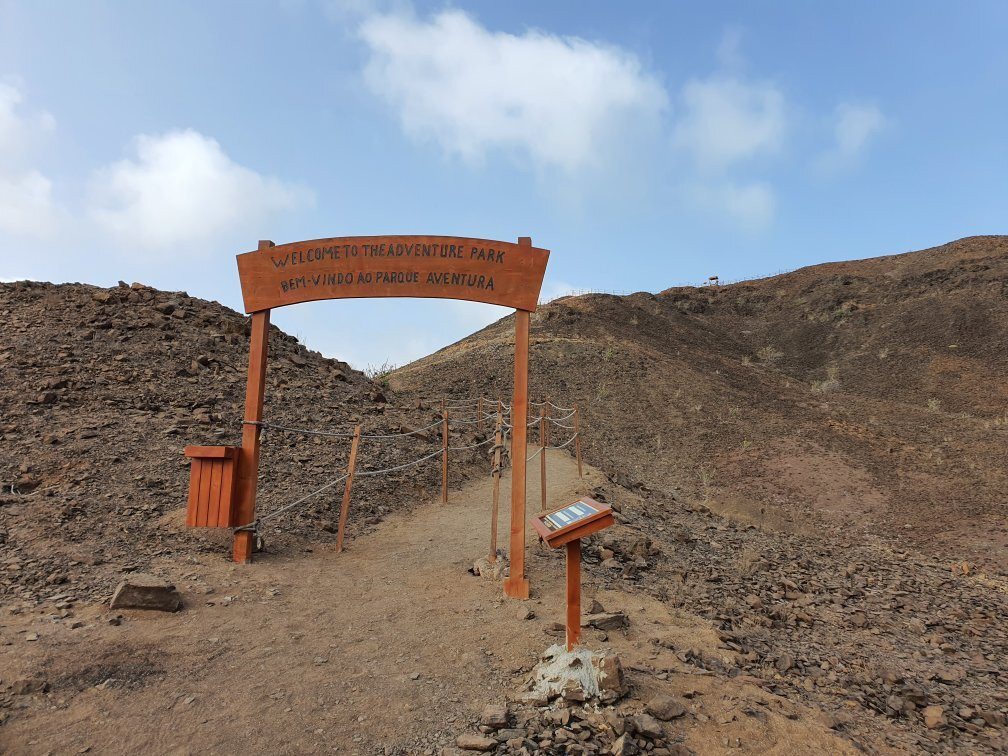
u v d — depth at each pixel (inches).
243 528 261.9
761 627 254.7
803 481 755.4
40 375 420.2
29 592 202.4
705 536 422.3
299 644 187.5
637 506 461.1
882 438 938.1
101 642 171.9
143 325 539.2
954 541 545.6
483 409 925.2
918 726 181.0
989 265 2010.3
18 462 311.7
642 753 133.8
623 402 1072.2
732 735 144.1
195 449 263.0
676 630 222.4
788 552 413.4
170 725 137.6
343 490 380.8
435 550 309.4
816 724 158.1
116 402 406.9
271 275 278.7
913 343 1728.6
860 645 253.4
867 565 416.5
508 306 262.5
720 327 2186.3
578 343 1376.7
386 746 135.5
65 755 123.3
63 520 261.1
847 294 2153.1
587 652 160.7
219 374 498.0
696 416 1022.4
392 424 548.1
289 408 490.0
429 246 269.0
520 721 146.3
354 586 247.4
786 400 1186.0
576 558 167.9
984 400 1325.0
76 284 609.6
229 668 167.6
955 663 248.1
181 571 237.5
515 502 246.1
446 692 161.8
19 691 142.1
